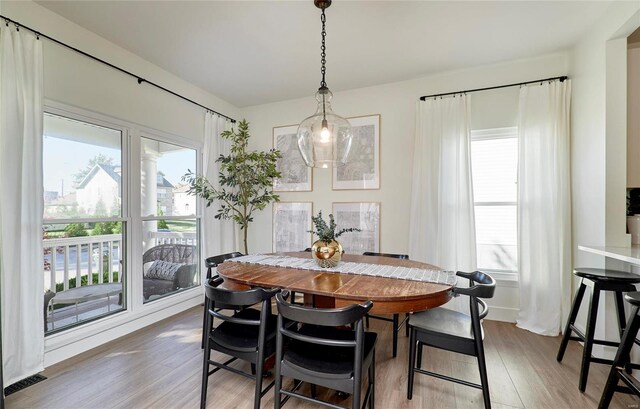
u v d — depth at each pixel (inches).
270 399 73.0
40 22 86.5
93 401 71.8
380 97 142.3
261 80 137.4
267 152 167.5
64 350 91.1
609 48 88.4
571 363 89.2
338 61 119.6
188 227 143.3
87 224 101.7
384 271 81.2
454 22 93.9
